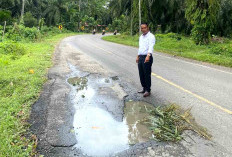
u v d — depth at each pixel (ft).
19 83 18.71
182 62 32.19
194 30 52.26
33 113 13.47
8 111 13.19
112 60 32.99
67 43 61.67
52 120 12.68
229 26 70.28
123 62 31.40
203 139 10.88
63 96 16.65
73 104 15.20
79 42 66.74
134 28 84.64
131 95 17.20
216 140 10.80
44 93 17.16
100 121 12.80
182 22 84.48
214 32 70.44
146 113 13.88
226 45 42.68
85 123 12.53
